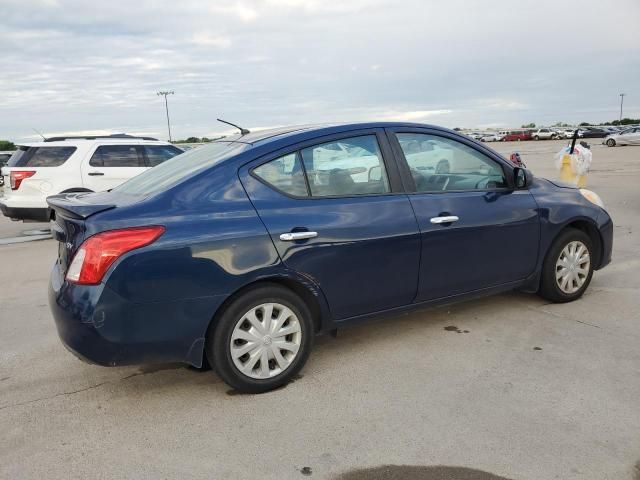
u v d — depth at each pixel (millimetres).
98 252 2941
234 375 3303
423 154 4043
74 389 3559
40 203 9461
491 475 2547
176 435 2973
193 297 3109
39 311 5242
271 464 2689
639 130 42562
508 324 4434
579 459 2639
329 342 4195
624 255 6660
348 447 2809
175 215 3135
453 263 4039
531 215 4418
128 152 10250
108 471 2670
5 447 2900
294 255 3363
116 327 2973
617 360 3709
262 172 3436
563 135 69188
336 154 3686
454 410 3129
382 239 3664
